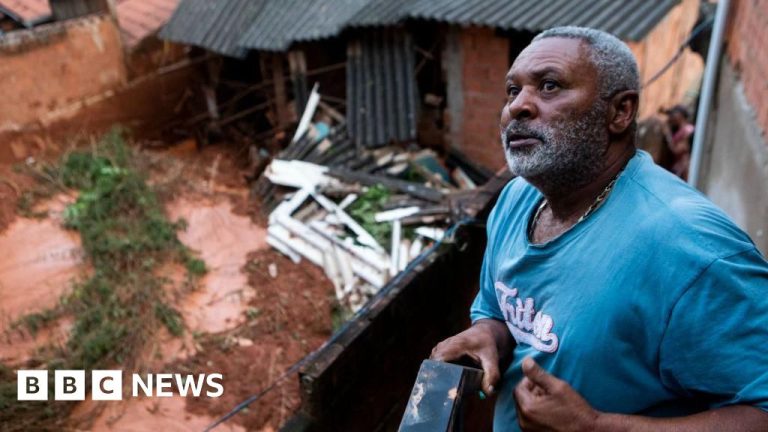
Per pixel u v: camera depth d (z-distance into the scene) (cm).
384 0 940
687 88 1098
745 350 127
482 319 201
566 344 151
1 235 754
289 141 1035
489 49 891
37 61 987
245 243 784
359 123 926
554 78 150
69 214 780
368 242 716
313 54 1039
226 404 561
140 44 1156
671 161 969
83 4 1075
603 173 156
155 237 741
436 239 691
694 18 970
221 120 1194
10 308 649
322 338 639
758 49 368
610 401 151
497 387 177
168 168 945
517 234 179
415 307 432
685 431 131
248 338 633
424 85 1004
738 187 386
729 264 128
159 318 641
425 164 918
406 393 453
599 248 147
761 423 124
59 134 1043
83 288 658
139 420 544
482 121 960
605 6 788
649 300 137
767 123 334
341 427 377
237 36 1047
